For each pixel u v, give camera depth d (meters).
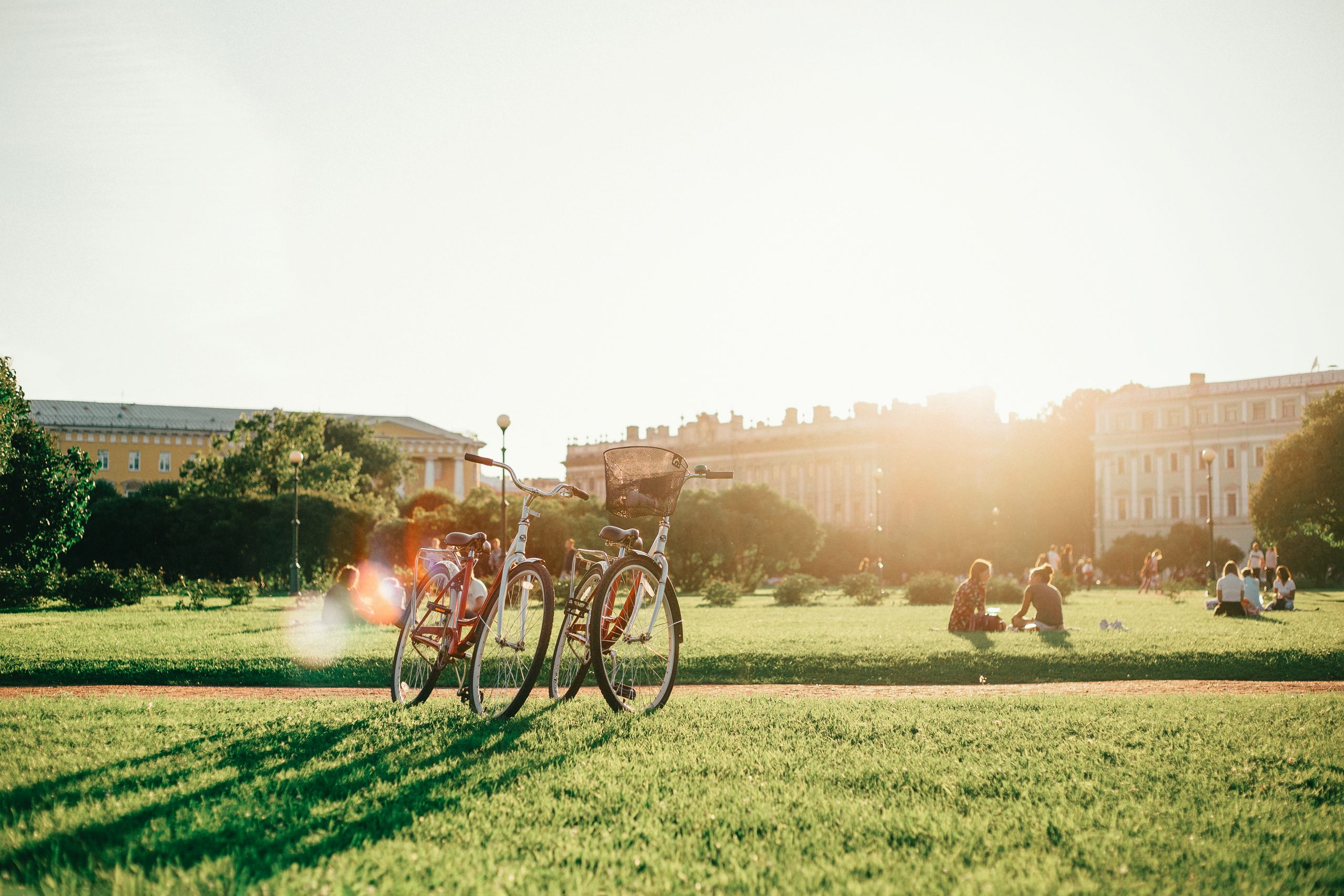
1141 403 90.06
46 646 12.49
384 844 3.64
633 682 6.88
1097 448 92.12
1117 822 4.10
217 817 3.97
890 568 77.75
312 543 49.41
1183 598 31.14
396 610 15.30
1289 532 49.56
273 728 5.91
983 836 3.88
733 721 6.25
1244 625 16.55
